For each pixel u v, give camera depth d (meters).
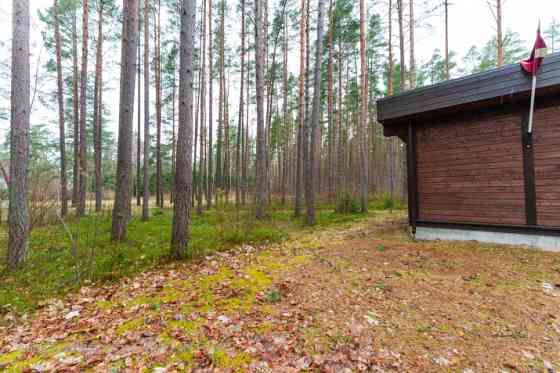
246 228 6.89
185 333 2.48
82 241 6.07
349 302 3.05
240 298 3.23
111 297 3.35
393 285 3.48
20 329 2.64
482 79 5.15
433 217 6.14
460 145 5.80
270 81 17.00
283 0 14.12
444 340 2.28
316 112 9.21
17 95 4.54
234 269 4.36
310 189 9.12
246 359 2.11
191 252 5.17
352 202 12.16
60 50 11.71
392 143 13.45
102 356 2.17
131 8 6.23
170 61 15.20
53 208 5.48
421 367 1.97
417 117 6.11
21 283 3.79
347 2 12.06
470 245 5.29
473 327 2.46
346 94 18.91
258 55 9.68
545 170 4.87
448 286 3.38
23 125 4.57
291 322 2.65
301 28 11.20
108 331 2.55
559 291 3.13
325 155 26.33
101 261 4.64
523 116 5.08
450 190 5.92
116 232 6.11
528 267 3.94
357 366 2.00
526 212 5.04
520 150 5.11
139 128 17.53
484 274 3.73
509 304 2.85
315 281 3.73
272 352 2.19
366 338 2.35
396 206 13.70
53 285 3.71
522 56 16.84
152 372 1.97
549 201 4.82
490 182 5.43
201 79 14.77
